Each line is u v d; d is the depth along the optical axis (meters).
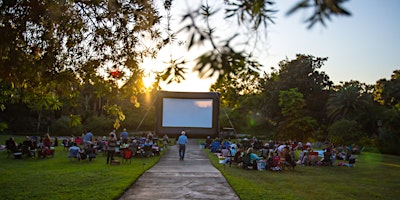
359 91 57.00
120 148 20.30
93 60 6.77
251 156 16.14
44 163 17.39
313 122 51.19
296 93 51.81
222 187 10.70
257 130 57.44
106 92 7.12
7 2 5.40
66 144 26.67
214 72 1.43
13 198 8.41
